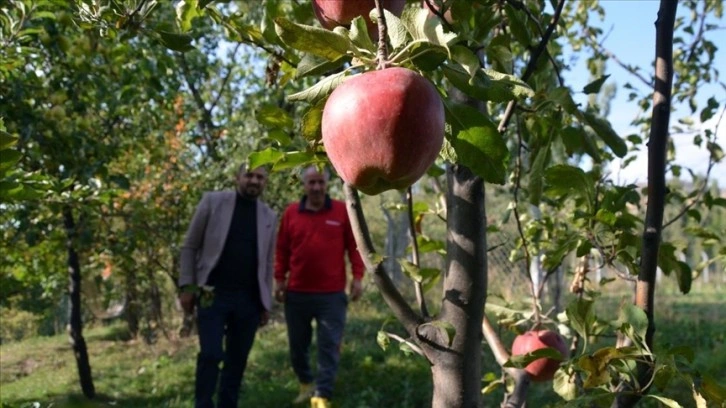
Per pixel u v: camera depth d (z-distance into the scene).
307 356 5.29
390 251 11.70
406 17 1.01
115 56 3.94
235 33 1.73
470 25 1.56
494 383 2.26
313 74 1.09
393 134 0.99
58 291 9.30
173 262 8.39
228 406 4.66
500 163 1.12
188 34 1.67
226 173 8.88
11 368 8.85
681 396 4.14
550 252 2.22
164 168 8.16
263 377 6.55
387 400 5.36
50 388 6.96
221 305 4.52
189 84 8.91
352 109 1.01
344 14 1.27
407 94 1.00
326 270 5.03
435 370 1.44
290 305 5.11
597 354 1.33
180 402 5.88
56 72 4.02
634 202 2.07
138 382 6.93
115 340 10.89
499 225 3.23
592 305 1.42
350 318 9.64
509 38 1.69
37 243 4.89
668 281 14.39
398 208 2.45
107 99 4.47
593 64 4.04
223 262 4.56
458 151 1.12
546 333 2.21
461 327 1.42
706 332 8.07
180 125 8.35
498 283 7.31
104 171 4.16
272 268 4.85
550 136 1.85
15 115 3.57
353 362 6.50
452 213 1.46
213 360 4.38
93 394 6.34
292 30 1.03
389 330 8.38
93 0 1.63
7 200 1.83
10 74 3.48
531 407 4.43
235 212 4.63
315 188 5.02
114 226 6.79
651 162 1.37
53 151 3.88
